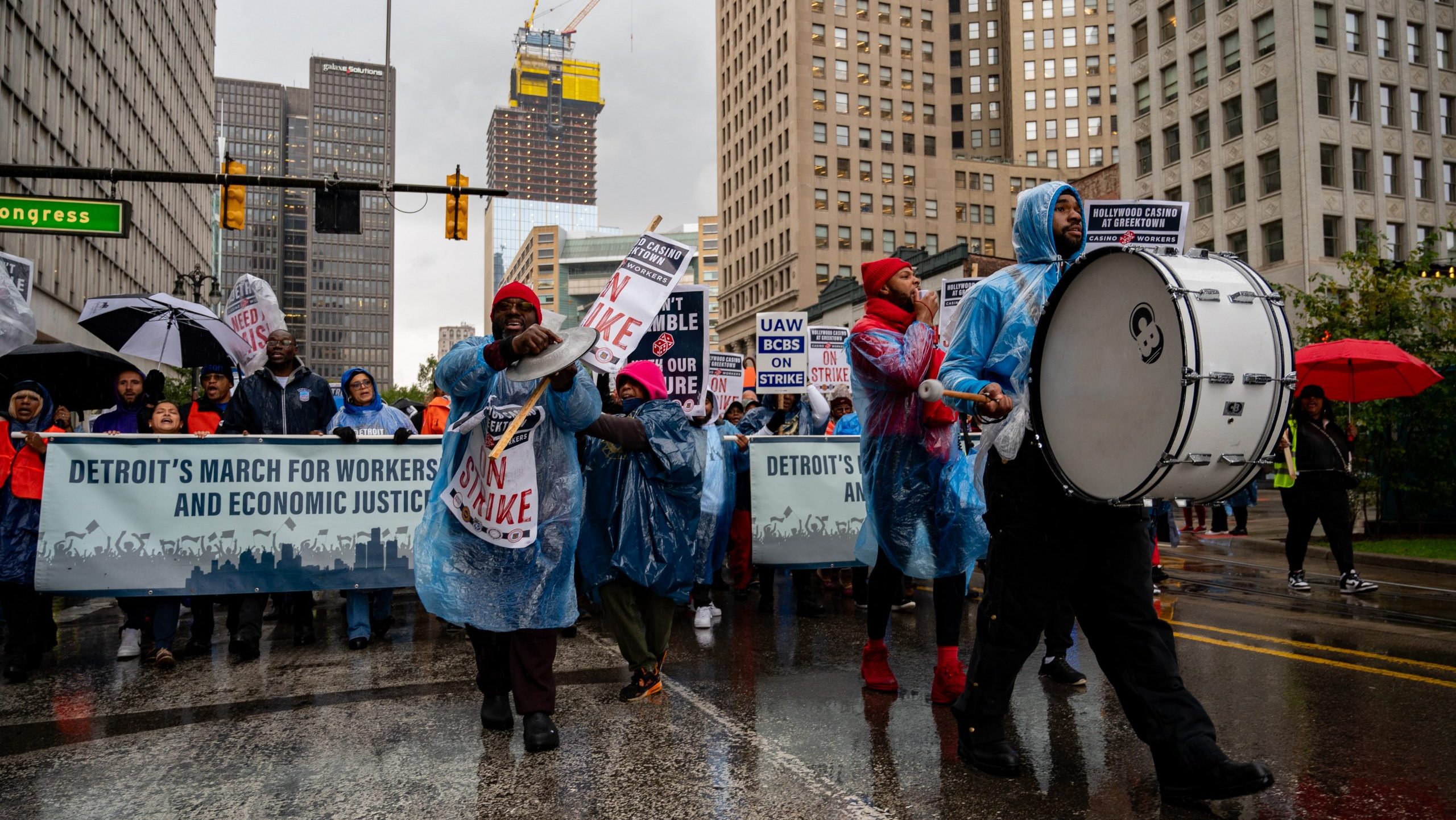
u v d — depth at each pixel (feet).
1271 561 34.94
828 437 24.71
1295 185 118.93
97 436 19.16
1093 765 11.30
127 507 19.24
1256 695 14.40
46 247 111.86
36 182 109.91
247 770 11.80
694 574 15.16
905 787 10.63
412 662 18.47
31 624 17.74
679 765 11.57
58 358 32.71
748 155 270.46
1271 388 8.80
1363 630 20.21
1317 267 117.08
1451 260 45.88
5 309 21.02
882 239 246.06
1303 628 20.36
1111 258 9.45
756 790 10.64
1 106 98.17
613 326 20.01
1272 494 87.56
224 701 15.48
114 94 145.38
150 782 11.41
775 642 19.81
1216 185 130.82
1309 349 31.50
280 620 24.20
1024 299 11.18
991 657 10.91
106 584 18.89
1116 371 9.34
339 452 20.67
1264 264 123.24
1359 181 121.29
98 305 28.04
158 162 176.86
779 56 250.98
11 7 101.04
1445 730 12.41
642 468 14.94
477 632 13.43
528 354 11.55
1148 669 10.14
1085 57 281.13
